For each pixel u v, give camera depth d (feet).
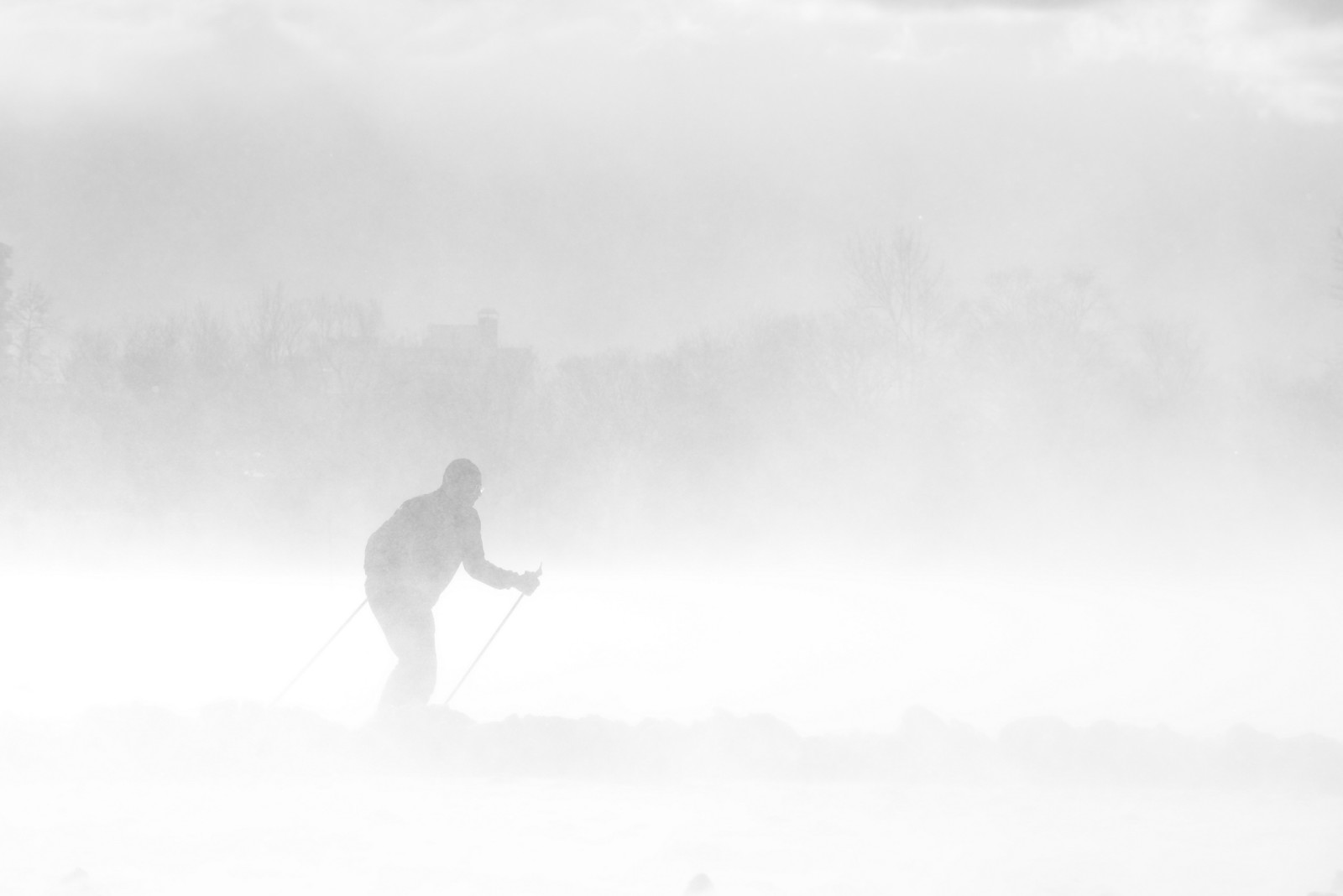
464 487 72.38
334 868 36.94
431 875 36.04
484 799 48.57
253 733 57.26
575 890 34.42
